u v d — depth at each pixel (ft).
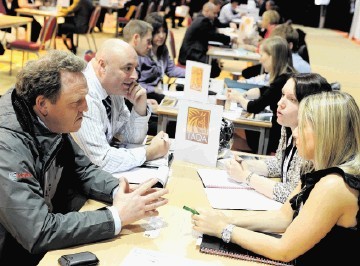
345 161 5.27
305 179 5.61
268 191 7.04
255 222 5.92
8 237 5.41
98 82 7.66
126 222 5.49
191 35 21.74
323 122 5.25
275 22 25.93
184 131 8.20
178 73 16.29
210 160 8.12
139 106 8.71
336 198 5.06
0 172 5.05
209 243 5.49
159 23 15.16
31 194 5.15
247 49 23.99
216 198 6.81
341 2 57.88
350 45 46.11
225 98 12.27
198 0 43.11
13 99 5.47
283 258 5.23
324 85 7.61
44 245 5.05
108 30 38.99
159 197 5.80
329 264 5.18
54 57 5.41
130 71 7.73
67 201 6.50
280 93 11.80
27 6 27.99
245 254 5.34
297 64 17.08
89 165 6.64
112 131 8.53
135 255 5.11
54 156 5.78
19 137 5.33
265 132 11.87
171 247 5.37
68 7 28.48
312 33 54.60
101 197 6.41
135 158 7.44
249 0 36.88
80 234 5.20
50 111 5.42
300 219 5.21
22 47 22.25
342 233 5.16
